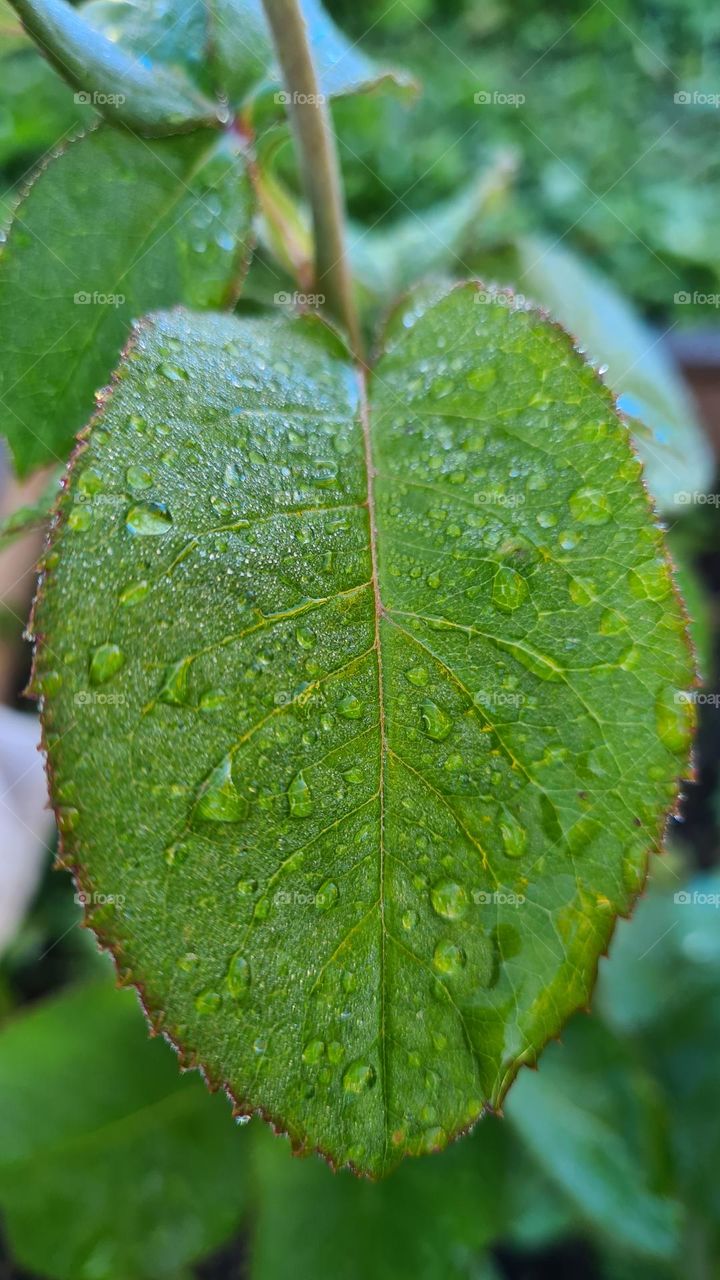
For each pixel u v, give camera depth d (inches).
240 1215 6.8
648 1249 6.8
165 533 4.3
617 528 4.5
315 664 4.4
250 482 4.4
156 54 5.1
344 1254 6.6
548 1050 7.4
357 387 4.8
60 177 4.9
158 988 4.2
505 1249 9.8
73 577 4.2
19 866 8.6
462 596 4.5
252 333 4.8
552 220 18.2
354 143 16.7
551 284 8.7
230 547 4.4
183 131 5.0
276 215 5.9
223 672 4.3
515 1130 7.2
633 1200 6.8
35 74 11.3
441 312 4.8
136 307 4.9
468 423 4.6
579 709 4.4
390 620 4.4
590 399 4.6
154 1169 6.7
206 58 5.1
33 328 4.9
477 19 19.7
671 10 19.3
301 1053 4.3
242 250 5.1
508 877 4.4
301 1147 4.3
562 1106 7.2
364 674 4.4
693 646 4.4
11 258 4.8
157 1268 6.6
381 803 4.4
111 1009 7.0
